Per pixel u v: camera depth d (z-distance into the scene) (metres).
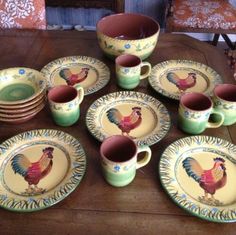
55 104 0.68
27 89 0.79
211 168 0.63
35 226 0.54
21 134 0.69
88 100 0.81
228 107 0.70
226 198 0.58
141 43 0.87
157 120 0.74
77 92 0.71
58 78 0.87
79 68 0.91
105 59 0.97
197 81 0.86
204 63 0.95
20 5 1.16
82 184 0.61
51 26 2.42
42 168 0.63
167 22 1.87
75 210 0.57
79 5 2.12
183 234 0.53
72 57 0.94
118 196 0.59
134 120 0.74
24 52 1.00
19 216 0.56
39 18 1.18
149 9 2.32
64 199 0.58
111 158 0.60
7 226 0.54
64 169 0.63
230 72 0.92
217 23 1.82
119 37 1.03
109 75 0.88
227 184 0.61
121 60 0.81
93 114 0.74
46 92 0.77
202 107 0.70
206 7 1.92
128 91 0.82
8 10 1.17
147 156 0.62
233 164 0.64
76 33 1.09
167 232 0.54
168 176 0.61
